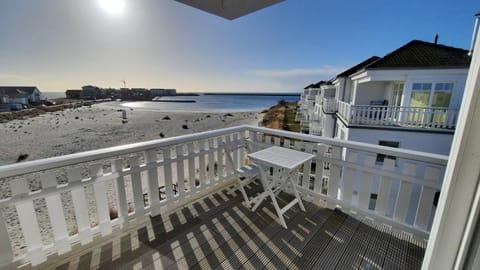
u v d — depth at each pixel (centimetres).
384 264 163
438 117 631
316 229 204
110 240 185
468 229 58
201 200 255
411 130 648
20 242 179
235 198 261
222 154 284
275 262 165
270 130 279
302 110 2183
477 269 57
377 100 912
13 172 134
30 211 149
